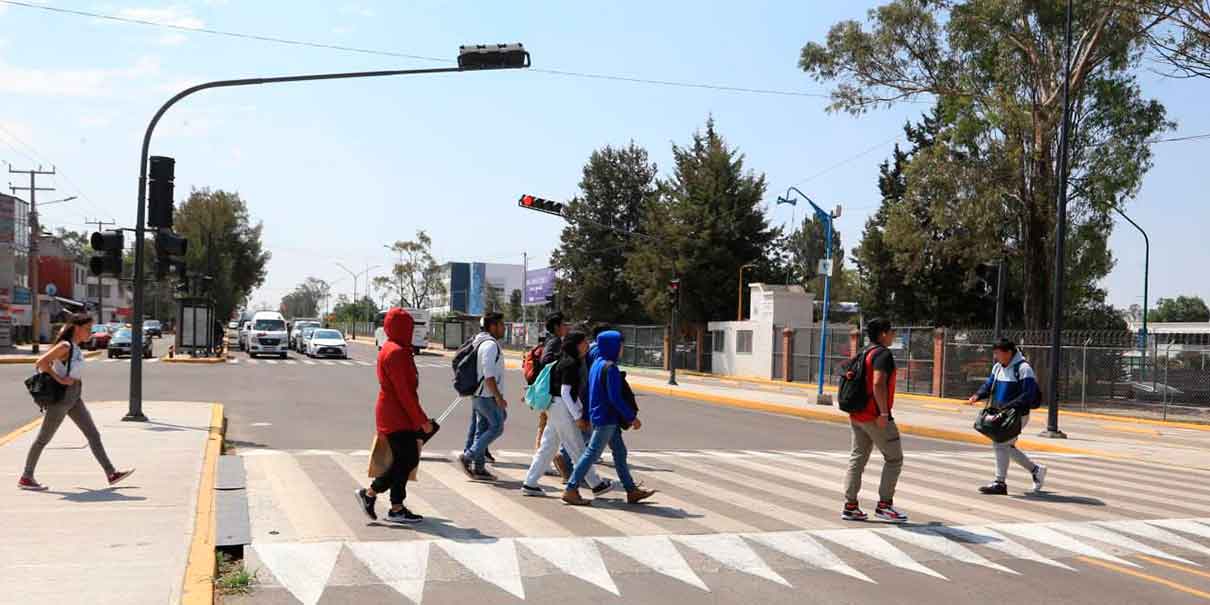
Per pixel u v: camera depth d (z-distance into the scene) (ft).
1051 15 97.35
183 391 74.08
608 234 251.19
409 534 23.80
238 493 28.86
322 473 33.40
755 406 83.20
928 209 110.93
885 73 111.14
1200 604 20.29
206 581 18.21
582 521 26.53
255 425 51.62
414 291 319.27
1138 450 56.90
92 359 126.62
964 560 23.54
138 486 28.50
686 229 168.35
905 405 96.07
